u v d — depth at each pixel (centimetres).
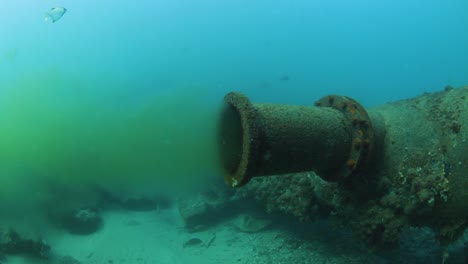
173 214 871
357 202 364
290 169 297
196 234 736
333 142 306
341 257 506
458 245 481
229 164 297
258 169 275
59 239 702
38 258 598
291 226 643
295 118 292
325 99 367
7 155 890
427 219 341
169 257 648
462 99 334
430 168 319
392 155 341
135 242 713
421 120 346
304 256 535
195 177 938
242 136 291
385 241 334
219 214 771
